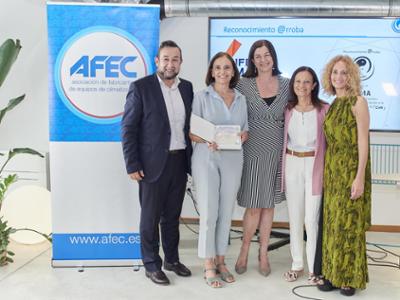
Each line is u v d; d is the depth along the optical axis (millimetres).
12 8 4402
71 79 3229
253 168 3127
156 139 2977
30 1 4422
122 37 3221
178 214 3229
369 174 2895
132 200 3355
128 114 2982
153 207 3057
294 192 3078
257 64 3107
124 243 3404
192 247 4047
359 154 2789
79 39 3203
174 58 2934
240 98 3025
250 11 4434
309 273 3205
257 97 3084
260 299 2871
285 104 3102
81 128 3271
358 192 2797
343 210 2844
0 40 4434
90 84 3242
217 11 4457
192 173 3047
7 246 3717
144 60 3246
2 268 3395
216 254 3180
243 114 3027
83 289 3014
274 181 3170
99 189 3336
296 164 3039
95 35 3209
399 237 4551
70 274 3277
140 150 3033
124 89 3258
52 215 3350
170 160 3029
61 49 3205
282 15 4461
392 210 4766
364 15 4398
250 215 3285
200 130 2912
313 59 4754
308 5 4367
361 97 2803
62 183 3318
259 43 3090
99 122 3270
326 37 4715
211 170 2969
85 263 3410
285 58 4781
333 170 2873
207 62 4934
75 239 3381
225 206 3057
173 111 3025
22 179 4367
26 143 4578
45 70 4496
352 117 2799
